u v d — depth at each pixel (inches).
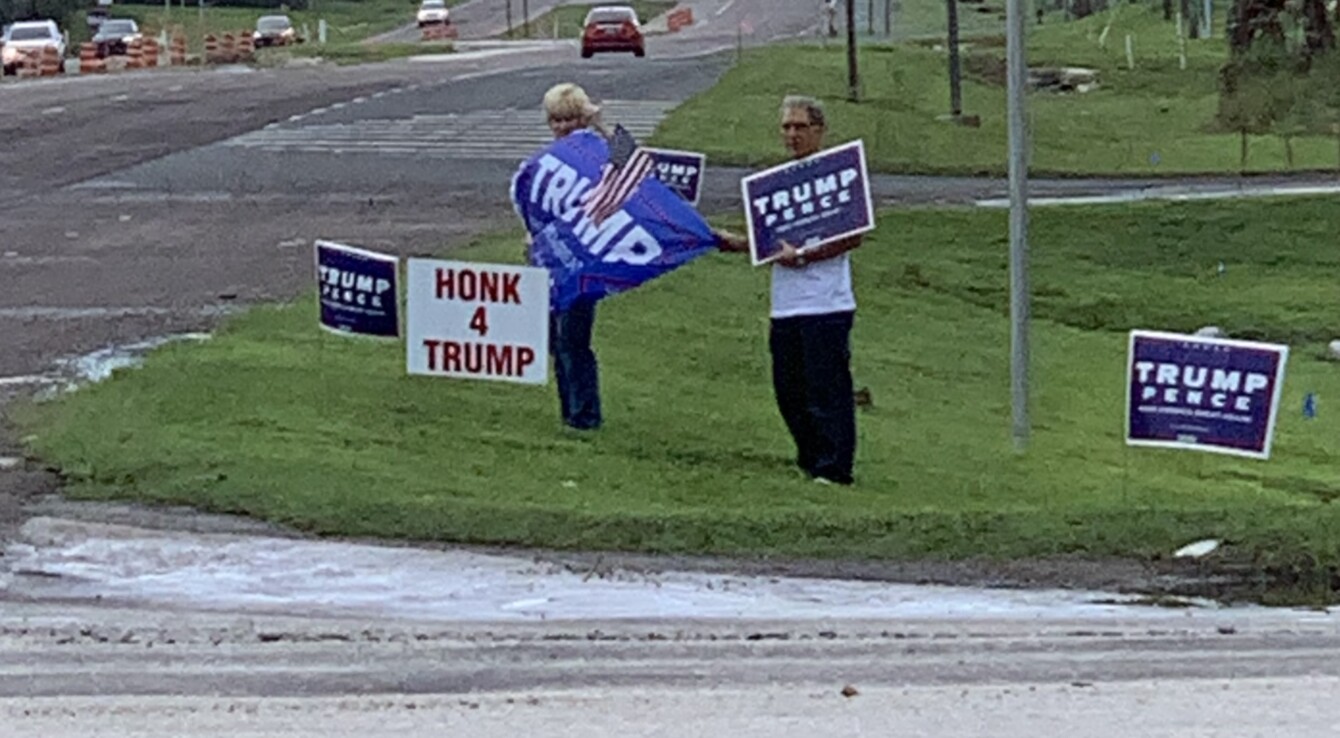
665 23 3607.3
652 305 808.3
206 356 621.6
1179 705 281.4
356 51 2842.0
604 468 499.5
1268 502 506.6
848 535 417.1
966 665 309.4
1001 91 1972.2
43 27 2498.8
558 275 525.3
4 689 295.0
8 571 388.5
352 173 1294.3
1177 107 1873.8
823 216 498.3
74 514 432.8
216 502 438.9
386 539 416.5
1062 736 265.7
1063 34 2878.9
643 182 518.6
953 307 978.1
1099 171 1445.6
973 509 456.1
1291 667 306.5
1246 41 1669.5
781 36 3053.6
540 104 1708.9
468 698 289.0
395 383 584.4
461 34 3683.6
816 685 296.0
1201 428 461.7
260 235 1006.4
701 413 593.9
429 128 1556.3
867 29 3048.7
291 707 282.8
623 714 278.4
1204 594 377.4
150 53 2647.6
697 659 315.9
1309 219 1212.5
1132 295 1052.5
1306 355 944.9
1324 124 1616.6
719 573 392.8
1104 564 396.8
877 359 804.0
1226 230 1192.2
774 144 1422.2
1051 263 1119.0
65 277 858.1
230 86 1962.4
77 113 1699.1
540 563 398.9
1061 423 685.9
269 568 392.5
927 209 1194.0
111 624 345.1
